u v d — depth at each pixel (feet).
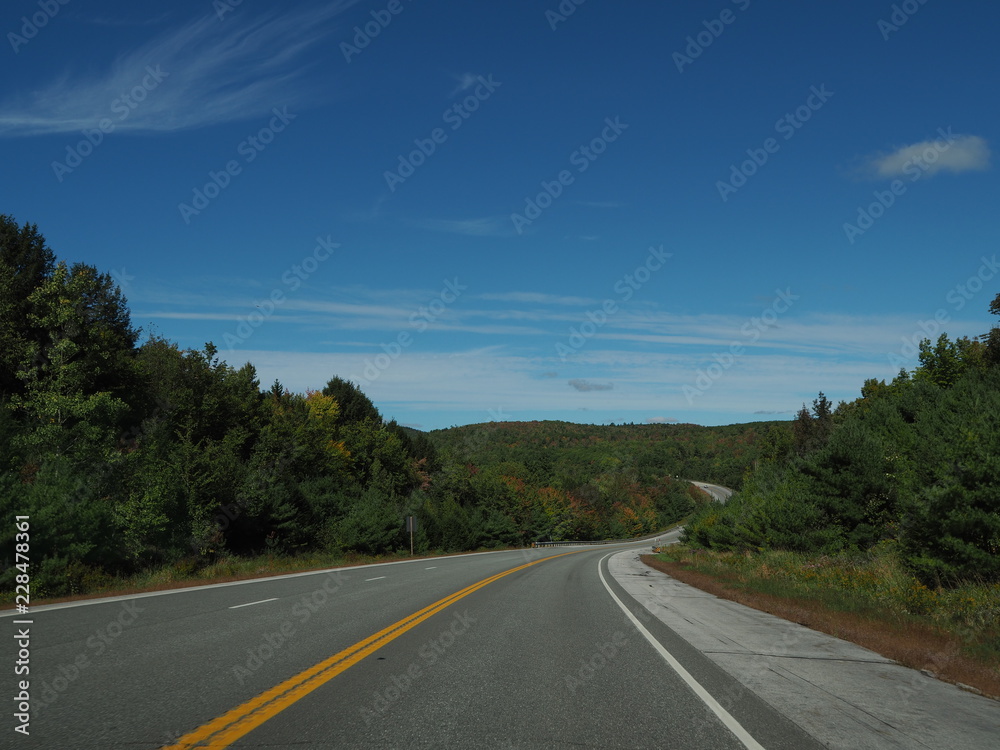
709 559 118.42
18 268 116.37
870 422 124.77
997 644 31.65
